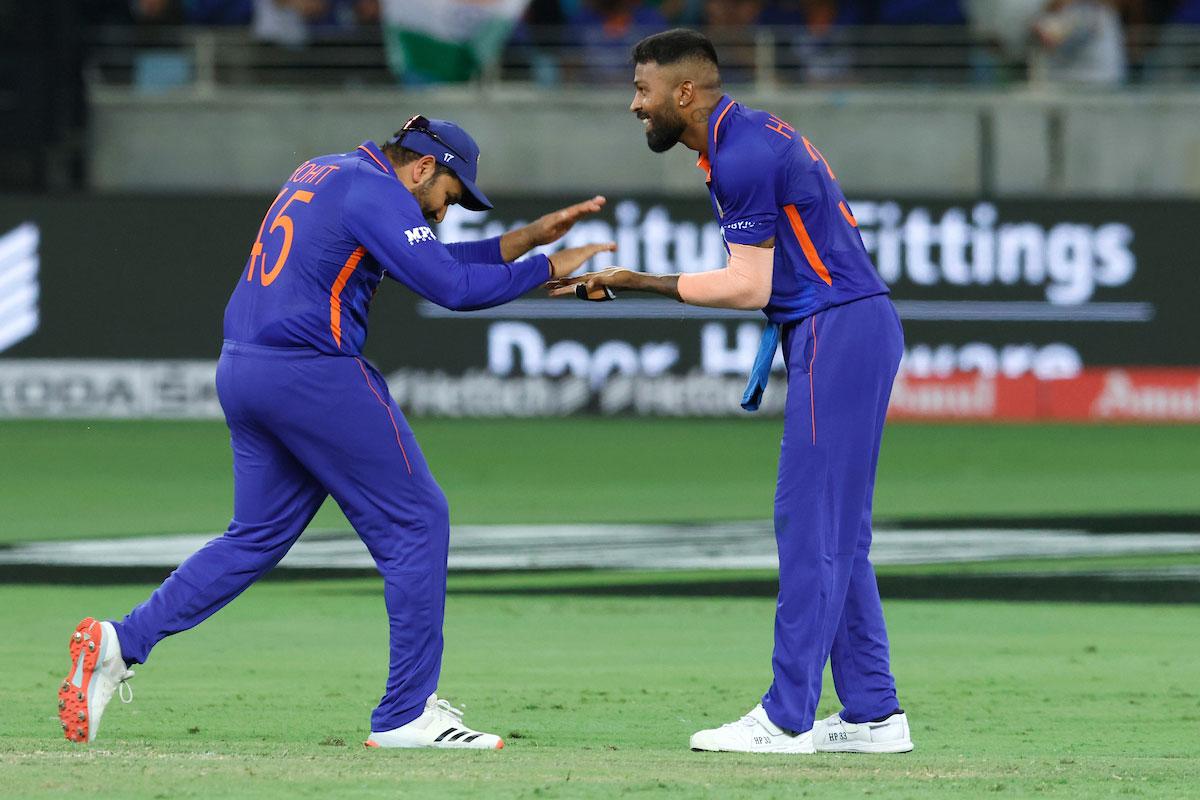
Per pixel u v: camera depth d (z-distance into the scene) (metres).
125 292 59.91
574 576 34.50
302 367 18.42
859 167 68.81
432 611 18.78
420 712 18.80
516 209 59.56
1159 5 72.75
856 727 19.53
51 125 70.94
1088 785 16.12
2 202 59.56
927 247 60.50
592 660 26.30
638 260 59.88
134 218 59.91
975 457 53.34
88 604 31.08
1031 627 29.61
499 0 67.56
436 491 18.91
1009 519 42.19
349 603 31.31
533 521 41.75
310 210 18.47
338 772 16.11
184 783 15.39
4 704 21.94
